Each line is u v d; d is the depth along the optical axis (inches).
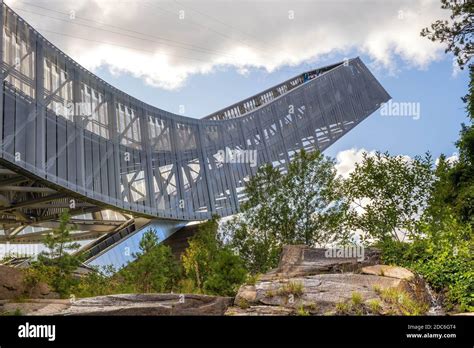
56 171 1583.4
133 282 906.1
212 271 887.1
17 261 1509.6
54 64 1665.8
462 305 517.3
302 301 505.4
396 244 666.8
